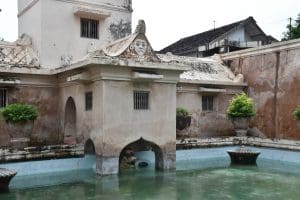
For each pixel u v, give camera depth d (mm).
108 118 9703
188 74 15445
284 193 8242
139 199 7688
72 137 12117
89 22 13391
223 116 16219
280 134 14859
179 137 14648
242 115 14617
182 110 13703
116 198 7762
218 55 17891
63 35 12773
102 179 9531
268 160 13031
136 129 10195
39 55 12469
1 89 11641
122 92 9961
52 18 12594
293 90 14344
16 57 12391
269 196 7973
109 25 13727
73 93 11461
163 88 10789
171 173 10516
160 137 10680
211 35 26141
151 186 8883
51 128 12406
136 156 11836
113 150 9812
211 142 13438
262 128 15672
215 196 7969
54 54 12578
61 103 12336
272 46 15227
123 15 14102
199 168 11430
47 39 12469
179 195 8047
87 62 9414
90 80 10164
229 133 16375
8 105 11055
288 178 9953
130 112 10094
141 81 10250
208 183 9297
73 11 12922
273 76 15227
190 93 15320
